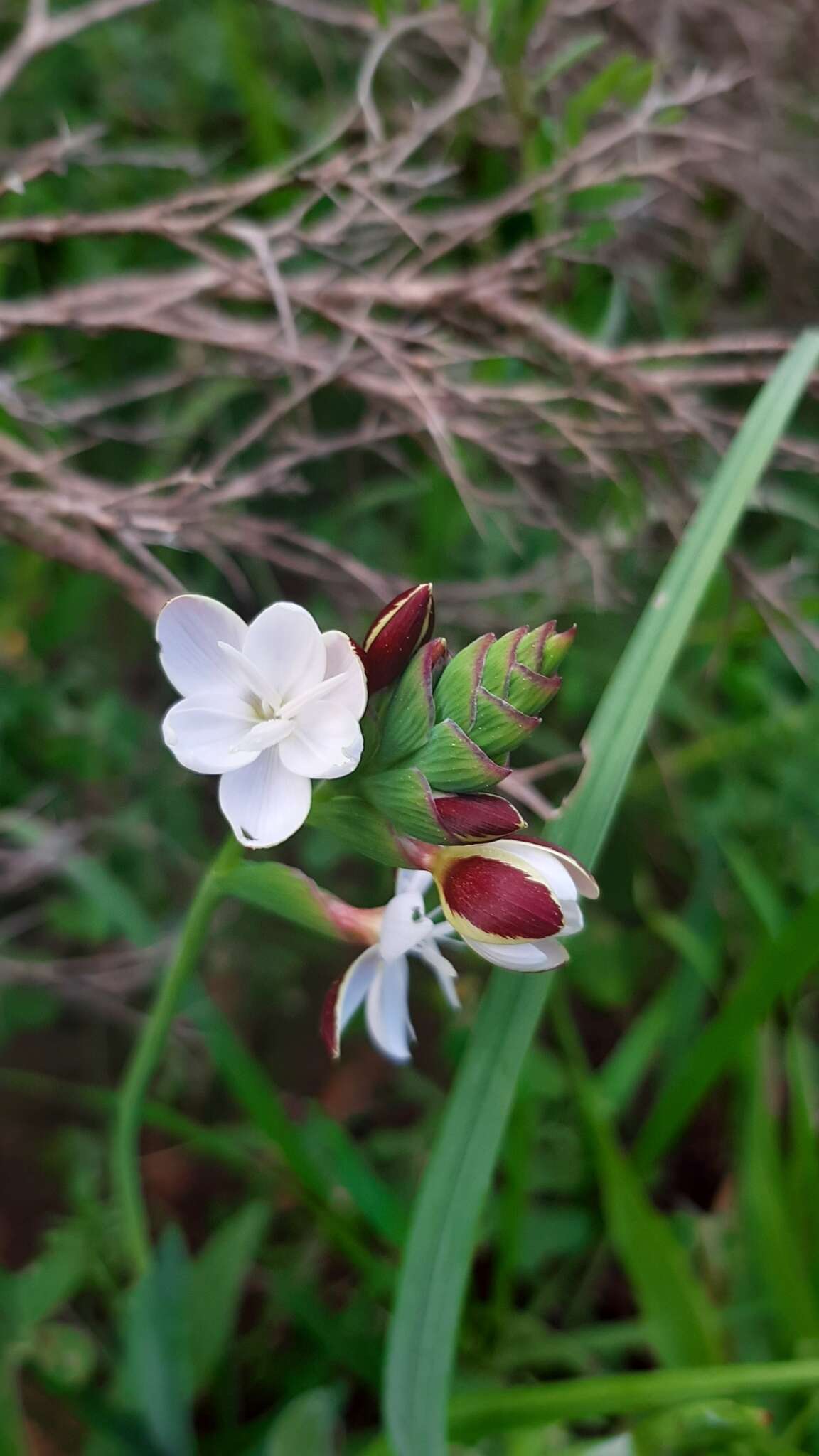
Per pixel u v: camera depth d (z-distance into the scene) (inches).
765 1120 11.6
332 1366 12.0
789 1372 9.6
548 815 10.4
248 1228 11.1
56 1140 13.4
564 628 14.2
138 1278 10.0
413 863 8.4
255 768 8.1
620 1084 12.3
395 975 8.8
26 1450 10.4
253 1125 13.1
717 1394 9.6
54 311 11.2
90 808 14.3
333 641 8.1
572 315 14.2
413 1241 8.8
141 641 15.1
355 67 14.9
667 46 14.6
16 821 12.3
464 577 15.0
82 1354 11.0
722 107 14.6
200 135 15.0
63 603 13.5
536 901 7.9
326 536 14.0
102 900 11.8
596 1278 12.7
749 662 14.3
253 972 14.5
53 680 13.8
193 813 14.2
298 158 11.6
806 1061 13.8
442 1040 14.1
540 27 13.3
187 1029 13.6
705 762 14.4
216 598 14.0
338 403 15.1
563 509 13.9
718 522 9.7
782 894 14.1
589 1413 9.7
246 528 11.7
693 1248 12.4
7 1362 10.5
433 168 12.2
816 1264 11.5
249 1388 12.1
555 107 14.1
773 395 10.1
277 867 8.8
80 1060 14.1
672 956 15.3
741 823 13.9
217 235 13.0
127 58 14.7
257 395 14.8
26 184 12.6
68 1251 11.4
